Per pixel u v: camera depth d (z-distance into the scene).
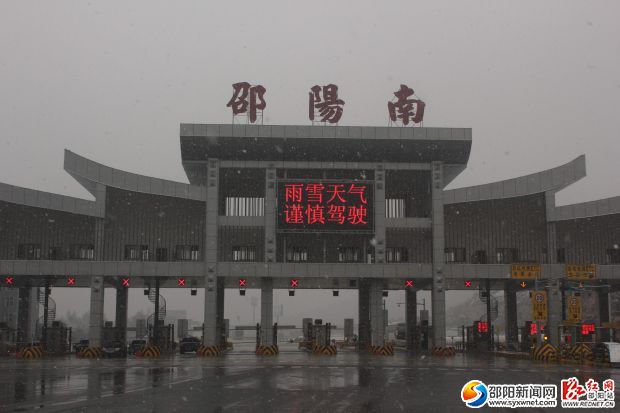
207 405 17.55
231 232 47.84
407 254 48.44
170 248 47.44
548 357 40.66
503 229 48.56
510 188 48.00
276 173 48.31
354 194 47.41
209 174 47.59
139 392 20.95
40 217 47.44
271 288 47.84
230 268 46.62
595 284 53.41
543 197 48.47
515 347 54.31
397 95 48.59
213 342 45.66
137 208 47.66
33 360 41.59
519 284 55.34
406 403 18.22
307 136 46.53
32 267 45.72
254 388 22.31
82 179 48.75
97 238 46.47
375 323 47.94
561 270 47.53
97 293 45.78
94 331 45.41
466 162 48.84
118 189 47.44
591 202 47.88
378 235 47.41
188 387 22.66
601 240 48.38
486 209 48.81
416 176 49.81
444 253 47.88
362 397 19.61
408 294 57.72
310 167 48.09
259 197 52.44
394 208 52.00
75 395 20.05
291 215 47.00
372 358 43.22
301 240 48.84
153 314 56.38
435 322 46.78
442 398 19.53
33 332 63.78
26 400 18.69
